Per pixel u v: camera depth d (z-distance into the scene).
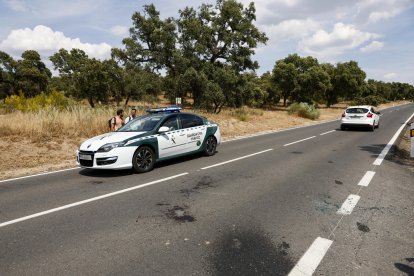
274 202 5.38
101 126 14.33
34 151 11.16
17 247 3.86
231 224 4.45
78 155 7.77
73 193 6.21
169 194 5.97
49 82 68.94
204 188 6.35
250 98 37.28
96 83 45.00
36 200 5.82
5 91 63.69
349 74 67.31
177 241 3.93
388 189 6.08
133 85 42.28
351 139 14.26
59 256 3.61
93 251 3.71
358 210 4.93
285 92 58.97
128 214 4.93
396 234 4.05
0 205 5.57
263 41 38.28
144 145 7.95
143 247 3.79
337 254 3.54
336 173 7.50
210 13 38.12
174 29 41.31
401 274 3.14
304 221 4.50
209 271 3.22
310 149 11.44
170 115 9.05
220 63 39.19
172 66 41.88
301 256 3.50
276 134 17.42
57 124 13.76
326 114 43.78
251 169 8.10
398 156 9.88
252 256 3.52
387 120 27.09
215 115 24.28
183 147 9.11
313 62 63.84
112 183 6.91
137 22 43.22
